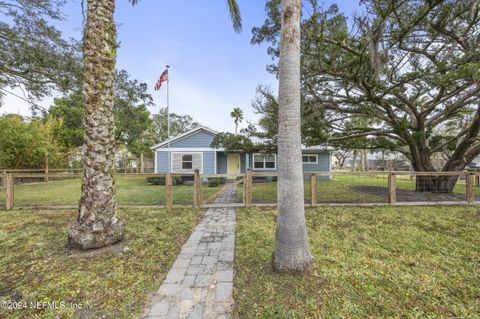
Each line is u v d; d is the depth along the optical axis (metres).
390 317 1.81
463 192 8.34
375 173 5.90
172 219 4.73
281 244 2.48
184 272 2.54
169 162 13.23
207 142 13.34
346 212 5.17
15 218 4.73
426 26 5.60
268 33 6.53
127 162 24.53
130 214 5.16
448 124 12.15
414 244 3.28
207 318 1.81
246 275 2.46
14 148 12.38
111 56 3.19
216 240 3.55
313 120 7.21
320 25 5.36
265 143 8.63
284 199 2.46
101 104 3.11
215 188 10.73
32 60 6.20
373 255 2.91
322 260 2.75
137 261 2.80
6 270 2.56
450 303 1.98
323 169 13.94
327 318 1.79
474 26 5.55
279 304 1.96
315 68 6.06
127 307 1.95
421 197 7.03
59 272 2.52
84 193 3.12
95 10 3.04
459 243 3.31
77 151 18.02
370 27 5.21
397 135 8.65
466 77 4.68
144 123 18.44
